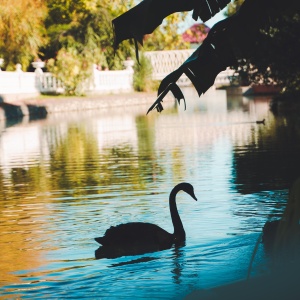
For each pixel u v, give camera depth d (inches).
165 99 1969.7
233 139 842.8
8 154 784.9
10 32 1711.4
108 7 1930.4
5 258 323.3
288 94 1331.2
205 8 325.1
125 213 414.9
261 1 316.2
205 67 322.3
